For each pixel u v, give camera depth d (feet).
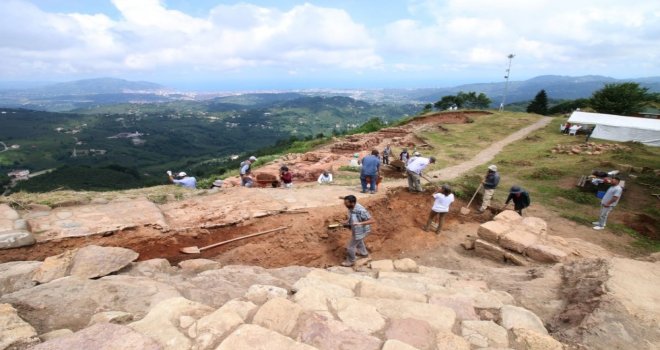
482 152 80.38
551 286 19.60
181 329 10.66
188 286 15.84
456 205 42.47
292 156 83.76
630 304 14.85
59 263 16.37
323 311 12.89
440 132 108.37
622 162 65.92
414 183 41.01
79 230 22.99
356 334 11.21
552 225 39.47
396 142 95.96
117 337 9.55
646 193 48.26
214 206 31.27
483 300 16.44
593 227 38.96
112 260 17.13
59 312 12.04
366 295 15.62
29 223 23.02
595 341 12.94
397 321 12.80
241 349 9.51
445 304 15.58
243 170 45.68
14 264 16.97
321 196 36.55
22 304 12.12
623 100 141.49
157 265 18.67
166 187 37.47
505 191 50.42
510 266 27.27
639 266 19.16
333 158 73.15
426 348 11.46
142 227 24.91
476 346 12.32
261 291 13.92
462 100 214.48
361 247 27.91
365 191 38.34
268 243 28.45
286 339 10.16
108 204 28.40
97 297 13.26
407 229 36.45
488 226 30.91
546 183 54.65
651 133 90.02
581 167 60.95
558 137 96.94
